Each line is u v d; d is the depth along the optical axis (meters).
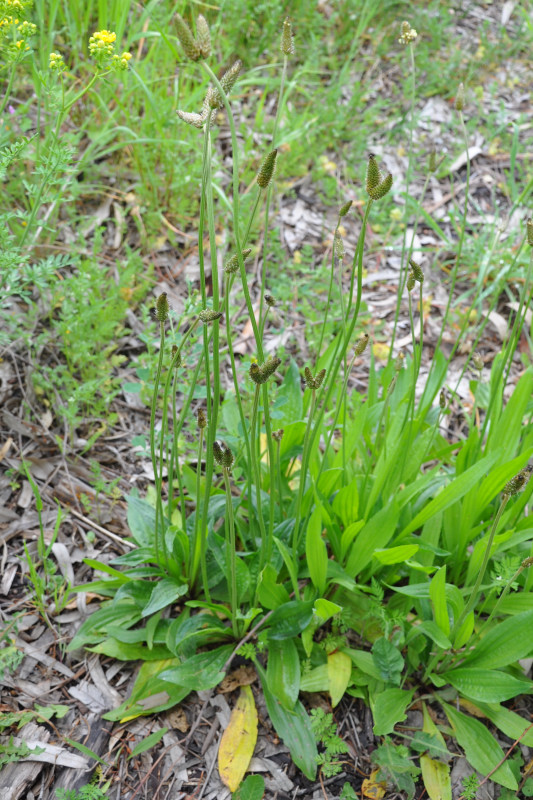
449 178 1.56
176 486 0.98
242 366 0.99
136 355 1.12
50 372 1.00
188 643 0.83
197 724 0.81
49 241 1.13
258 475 0.76
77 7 1.29
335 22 1.80
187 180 1.25
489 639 0.81
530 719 0.83
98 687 0.82
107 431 1.03
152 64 1.34
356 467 0.95
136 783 0.77
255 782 0.76
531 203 1.46
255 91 1.59
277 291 1.24
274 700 0.80
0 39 0.86
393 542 0.86
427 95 1.73
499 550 0.84
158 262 1.25
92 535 0.92
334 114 1.55
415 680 0.85
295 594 0.82
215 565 0.86
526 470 0.67
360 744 0.81
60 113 0.90
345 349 0.78
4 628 0.84
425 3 1.99
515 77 1.86
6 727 0.78
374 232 1.43
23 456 0.96
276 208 1.40
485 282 1.34
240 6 1.54
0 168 0.86
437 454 0.95
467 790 0.77
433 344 1.26
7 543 0.91
